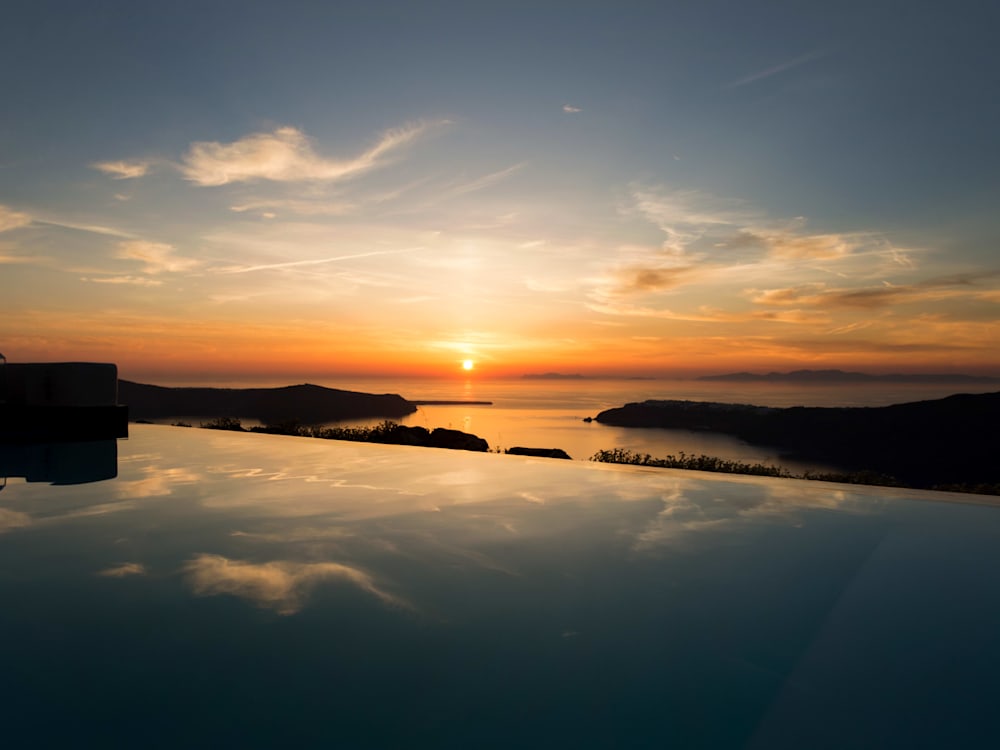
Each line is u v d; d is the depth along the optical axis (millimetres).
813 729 999
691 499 2885
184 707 1036
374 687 1112
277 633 1341
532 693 1102
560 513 2553
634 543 2111
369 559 1892
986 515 2570
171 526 2291
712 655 1266
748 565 1871
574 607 1519
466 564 1854
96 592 1587
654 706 1063
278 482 3244
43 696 1065
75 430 4758
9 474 3436
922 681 1167
